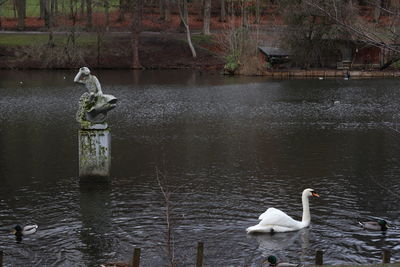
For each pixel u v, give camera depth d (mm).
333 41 85438
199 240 19109
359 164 29812
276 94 61469
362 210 22312
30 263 17312
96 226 20531
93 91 25453
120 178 27141
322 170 28578
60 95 59125
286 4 87875
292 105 52875
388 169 28719
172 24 113125
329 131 39688
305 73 82812
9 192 24859
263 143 35531
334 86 69000
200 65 96750
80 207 22703
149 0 114500
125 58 96688
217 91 64438
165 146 34719
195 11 120250
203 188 25359
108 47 97688
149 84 71938
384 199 23672
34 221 21125
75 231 20047
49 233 19844
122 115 47312
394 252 18125
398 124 42250
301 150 33406
